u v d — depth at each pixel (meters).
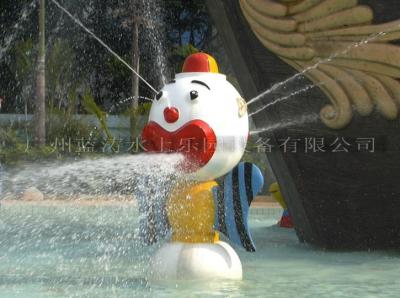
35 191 12.31
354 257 5.22
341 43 5.13
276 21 5.27
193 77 4.02
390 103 5.11
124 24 18.91
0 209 10.04
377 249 5.55
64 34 20.62
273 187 7.67
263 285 3.96
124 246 5.67
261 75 5.44
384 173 5.33
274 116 5.46
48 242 6.20
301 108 5.41
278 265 4.82
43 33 17.67
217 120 3.89
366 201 5.43
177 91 3.96
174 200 4.00
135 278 4.13
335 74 5.20
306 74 5.31
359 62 5.11
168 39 22.22
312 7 5.14
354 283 4.09
